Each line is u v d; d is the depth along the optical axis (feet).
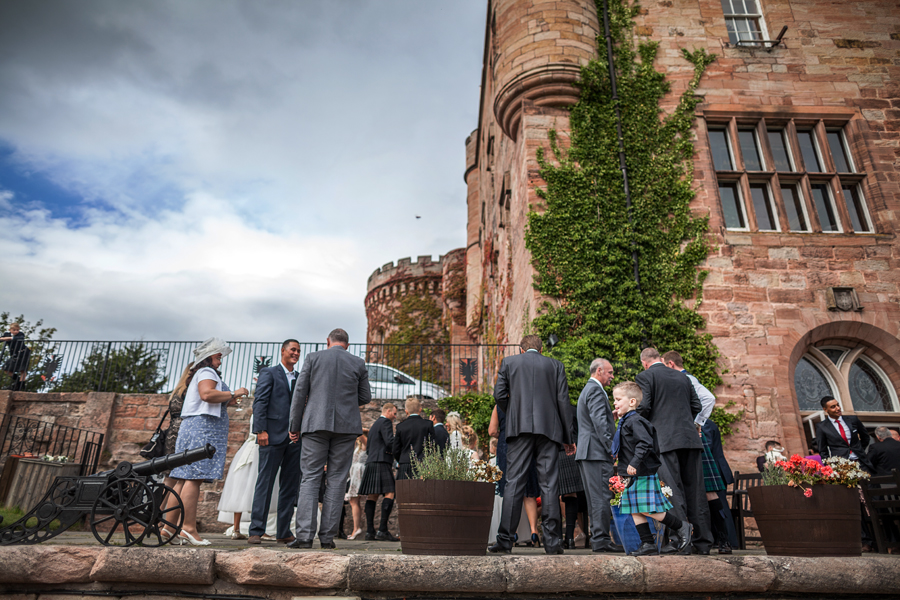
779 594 13.32
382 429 26.55
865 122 41.27
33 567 12.60
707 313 35.91
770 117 40.96
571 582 12.37
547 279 36.01
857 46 43.29
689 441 16.08
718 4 43.55
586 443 18.12
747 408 33.99
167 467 14.66
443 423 26.68
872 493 21.58
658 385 16.76
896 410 35.70
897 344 35.78
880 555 17.89
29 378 39.47
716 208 38.34
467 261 82.02
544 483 16.69
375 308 112.68
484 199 68.28
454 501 13.76
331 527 16.65
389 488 25.89
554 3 40.70
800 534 15.28
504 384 17.74
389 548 17.78
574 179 37.91
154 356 40.40
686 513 16.11
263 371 19.85
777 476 16.43
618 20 41.93
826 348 37.55
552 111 39.78
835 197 39.58
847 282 37.17
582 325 35.14
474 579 12.11
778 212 38.83
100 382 39.32
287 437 19.30
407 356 46.42
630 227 37.19
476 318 75.72
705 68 41.75
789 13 43.75
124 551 12.74
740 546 22.85
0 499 28.66
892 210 39.14
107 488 14.15
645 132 39.55
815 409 35.91
